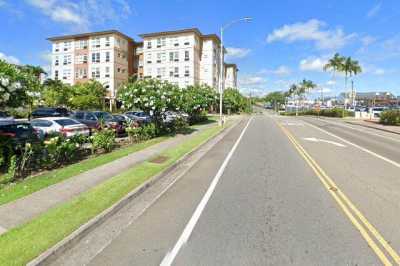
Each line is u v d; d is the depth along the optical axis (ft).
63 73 206.49
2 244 14.10
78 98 133.18
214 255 13.71
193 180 27.32
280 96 428.56
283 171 30.30
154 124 60.49
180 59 196.95
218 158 38.27
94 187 23.77
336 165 33.17
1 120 59.88
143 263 13.16
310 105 427.33
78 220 16.98
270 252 13.91
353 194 22.49
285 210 19.21
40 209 18.97
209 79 212.43
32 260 12.84
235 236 15.58
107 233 16.28
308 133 71.92
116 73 197.67
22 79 29.01
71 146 33.91
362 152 42.42
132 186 23.98
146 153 39.99
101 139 40.16
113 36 193.47
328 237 15.37
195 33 196.95
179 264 13.02
